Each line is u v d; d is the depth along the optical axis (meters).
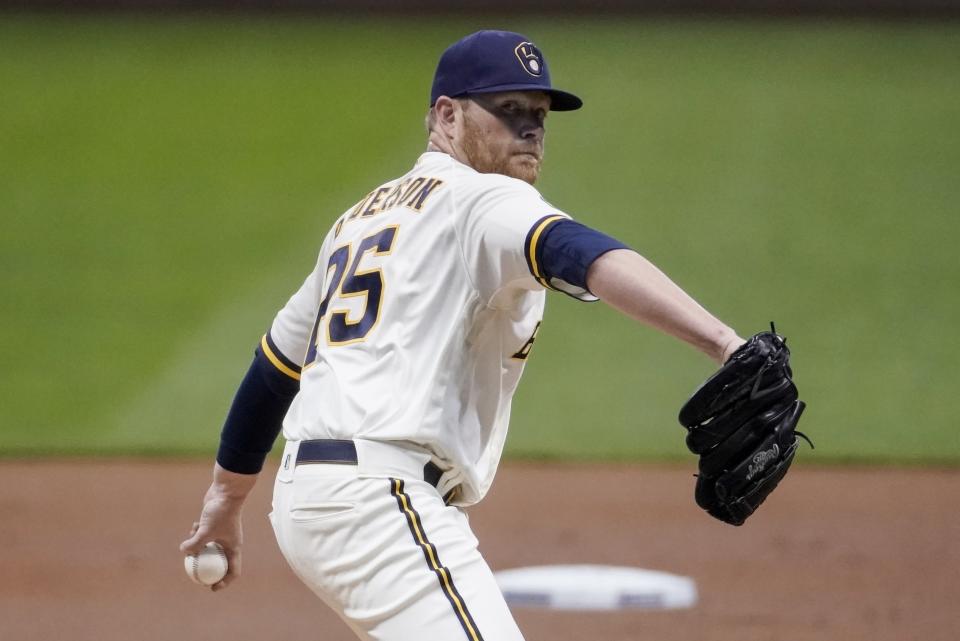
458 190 9.80
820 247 51.06
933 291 47.00
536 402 38.84
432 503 9.62
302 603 21.30
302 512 9.82
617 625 19.97
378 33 78.38
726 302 46.56
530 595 21.36
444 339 9.69
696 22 79.50
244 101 67.81
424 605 9.30
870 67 70.88
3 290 47.91
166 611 20.95
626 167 59.16
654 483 31.67
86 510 28.91
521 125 10.57
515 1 81.44
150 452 35.06
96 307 46.53
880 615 20.66
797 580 22.91
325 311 10.42
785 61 72.12
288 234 53.09
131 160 60.69
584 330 43.84
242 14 81.69
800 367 41.34
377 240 10.20
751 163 59.34
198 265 50.22
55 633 19.77
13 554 24.98
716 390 8.43
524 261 9.12
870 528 27.11
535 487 31.20
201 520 11.82
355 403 9.72
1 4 81.44
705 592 22.05
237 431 11.51
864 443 35.69
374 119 65.38
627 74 70.44
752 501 8.82
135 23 79.50
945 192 56.00
